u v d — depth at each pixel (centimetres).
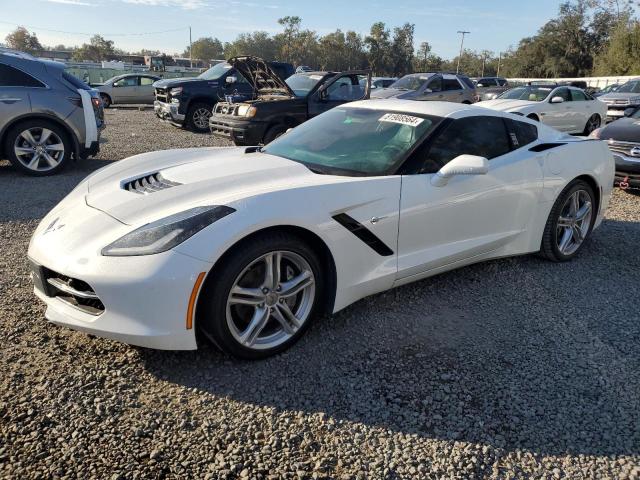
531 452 217
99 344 285
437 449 218
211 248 242
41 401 237
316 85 980
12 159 702
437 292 368
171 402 241
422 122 351
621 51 4378
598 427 233
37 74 703
